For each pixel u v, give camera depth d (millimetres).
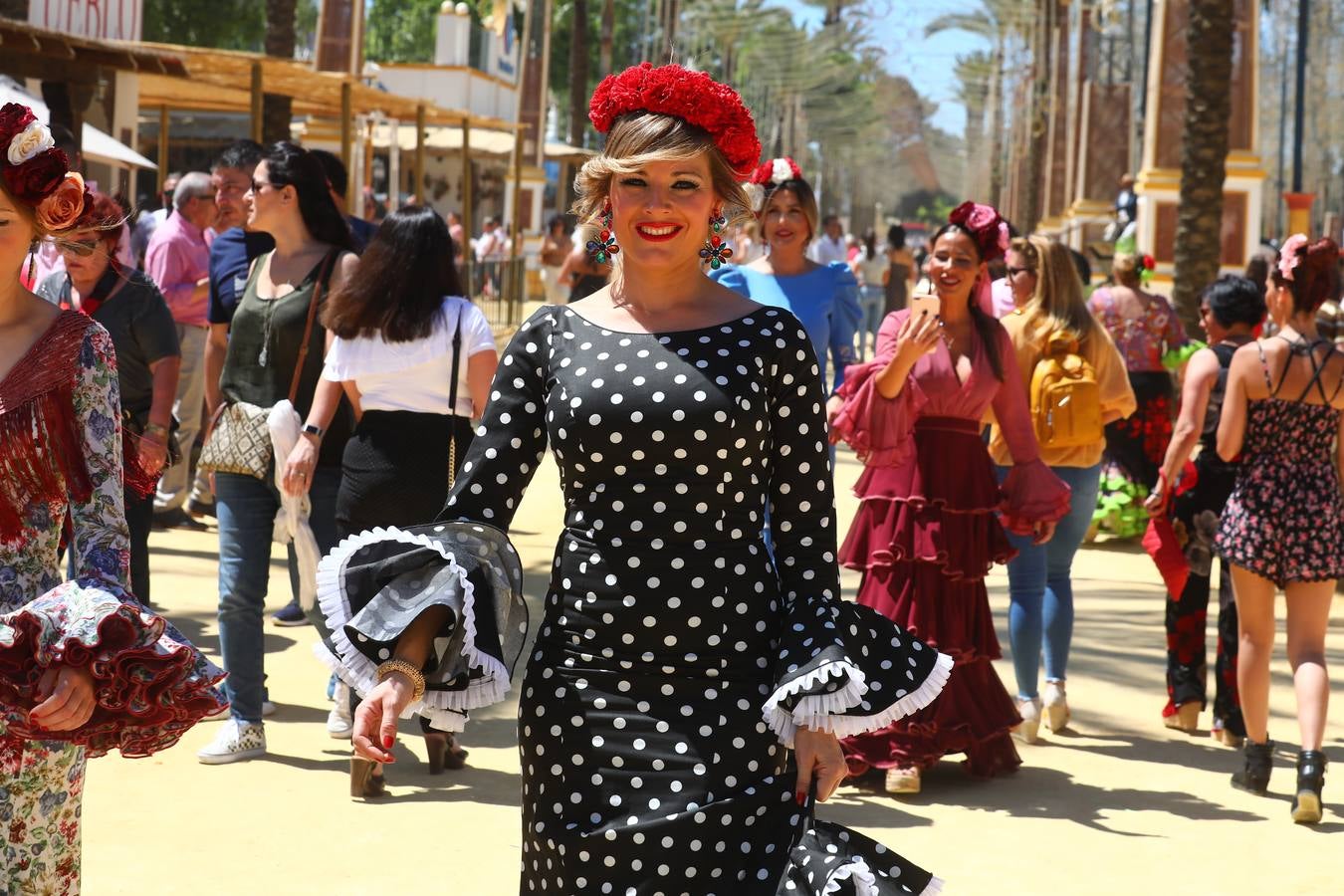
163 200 14867
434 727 2801
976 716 5766
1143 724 6742
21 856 3117
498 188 43344
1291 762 6191
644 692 2855
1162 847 5078
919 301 5434
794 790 2861
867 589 5750
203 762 5680
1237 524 5637
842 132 73688
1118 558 10922
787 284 6555
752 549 2920
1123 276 11156
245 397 5812
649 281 2977
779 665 2803
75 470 3086
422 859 4734
